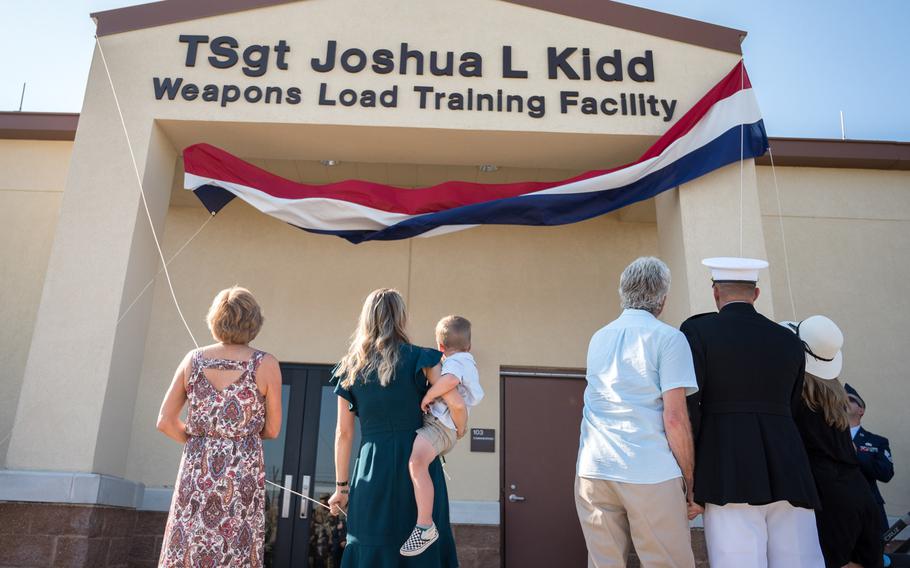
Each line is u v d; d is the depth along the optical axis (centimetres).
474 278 859
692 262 666
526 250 873
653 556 300
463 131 700
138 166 681
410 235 689
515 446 806
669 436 309
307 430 800
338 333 830
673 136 684
